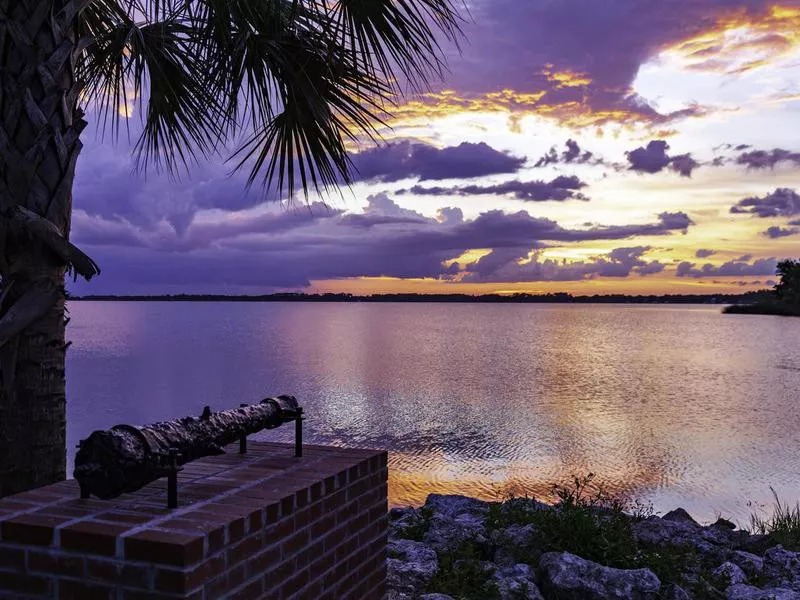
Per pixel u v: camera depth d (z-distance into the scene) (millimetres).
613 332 173875
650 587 4895
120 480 2918
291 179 5941
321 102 5414
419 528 6633
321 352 97125
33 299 4469
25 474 4562
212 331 185625
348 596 3719
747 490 20688
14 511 2910
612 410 41750
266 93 5641
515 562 5648
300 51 5445
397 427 32844
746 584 5516
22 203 4457
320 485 3445
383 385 54125
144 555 2572
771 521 8141
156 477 2955
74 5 4641
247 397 45688
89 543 2641
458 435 30891
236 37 5262
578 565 5105
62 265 4629
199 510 2932
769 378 63688
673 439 31312
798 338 140000
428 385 54375
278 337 147125
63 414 4773
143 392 48812
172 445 3047
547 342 127312
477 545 5984
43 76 4488
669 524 6922
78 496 3150
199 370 67250
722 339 137125
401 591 4996
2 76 4402
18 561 2732
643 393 51469
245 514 2881
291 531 3193
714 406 44250
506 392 50438
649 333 165875
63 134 4609
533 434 31875
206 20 5000
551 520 6008
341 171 5863
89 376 60781
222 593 2730
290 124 5773
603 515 6238
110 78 5707
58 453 4711
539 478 22031
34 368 4574
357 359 83375
